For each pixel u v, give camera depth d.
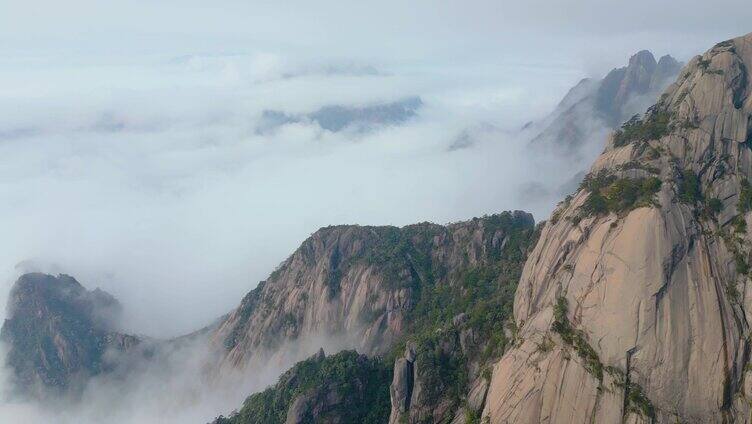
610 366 61.28
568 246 71.81
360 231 151.50
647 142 76.19
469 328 90.19
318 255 151.00
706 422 57.94
